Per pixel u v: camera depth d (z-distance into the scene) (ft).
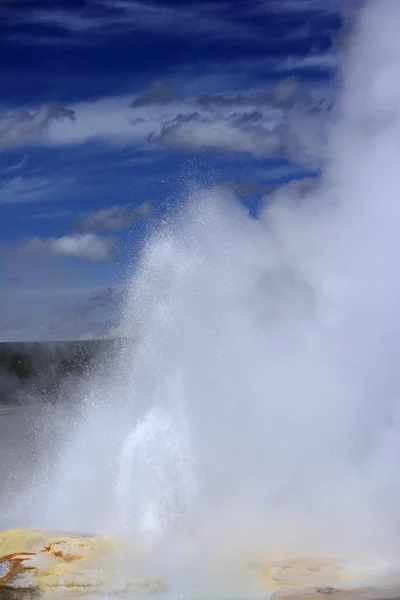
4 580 32.73
